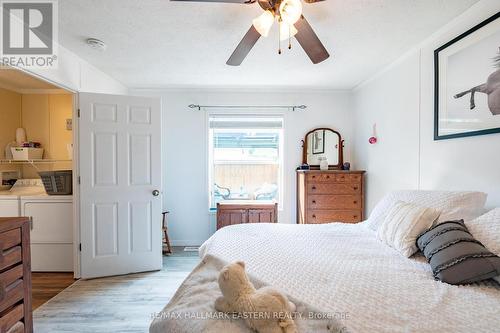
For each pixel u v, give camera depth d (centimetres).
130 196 281
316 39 172
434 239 139
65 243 286
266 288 95
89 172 266
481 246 123
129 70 302
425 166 231
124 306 216
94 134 267
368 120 340
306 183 340
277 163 400
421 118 236
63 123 343
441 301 99
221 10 180
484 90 169
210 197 394
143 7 176
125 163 279
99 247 272
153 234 293
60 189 286
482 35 169
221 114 388
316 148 391
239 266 97
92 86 288
